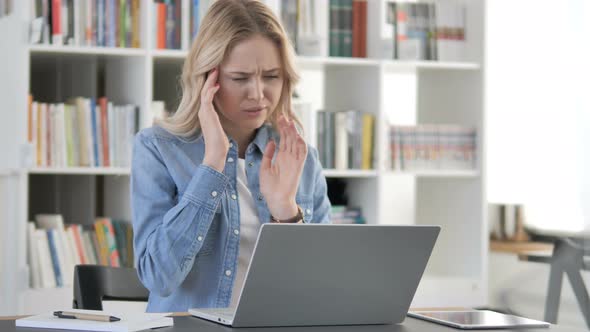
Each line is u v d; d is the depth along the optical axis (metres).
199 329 1.62
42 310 3.51
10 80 3.60
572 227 4.63
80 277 2.27
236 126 2.16
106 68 4.02
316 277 1.65
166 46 3.72
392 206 4.52
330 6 4.04
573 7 4.77
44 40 3.55
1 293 3.56
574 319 4.53
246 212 2.11
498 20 4.91
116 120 3.66
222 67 2.07
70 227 3.63
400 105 4.48
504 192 4.79
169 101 4.02
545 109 4.85
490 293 4.71
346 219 4.10
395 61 4.07
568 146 4.75
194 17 3.76
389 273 1.71
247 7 2.10
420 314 1.86
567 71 4.79
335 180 4.32
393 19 4.16
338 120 4.03
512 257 4.72
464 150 4.26
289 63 2.13
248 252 2.08
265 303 1.63
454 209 4.38
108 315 1.65
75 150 3.60
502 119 4.91
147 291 2.32
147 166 2.04
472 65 4.21
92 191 4.02
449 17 4.27
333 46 4.05
